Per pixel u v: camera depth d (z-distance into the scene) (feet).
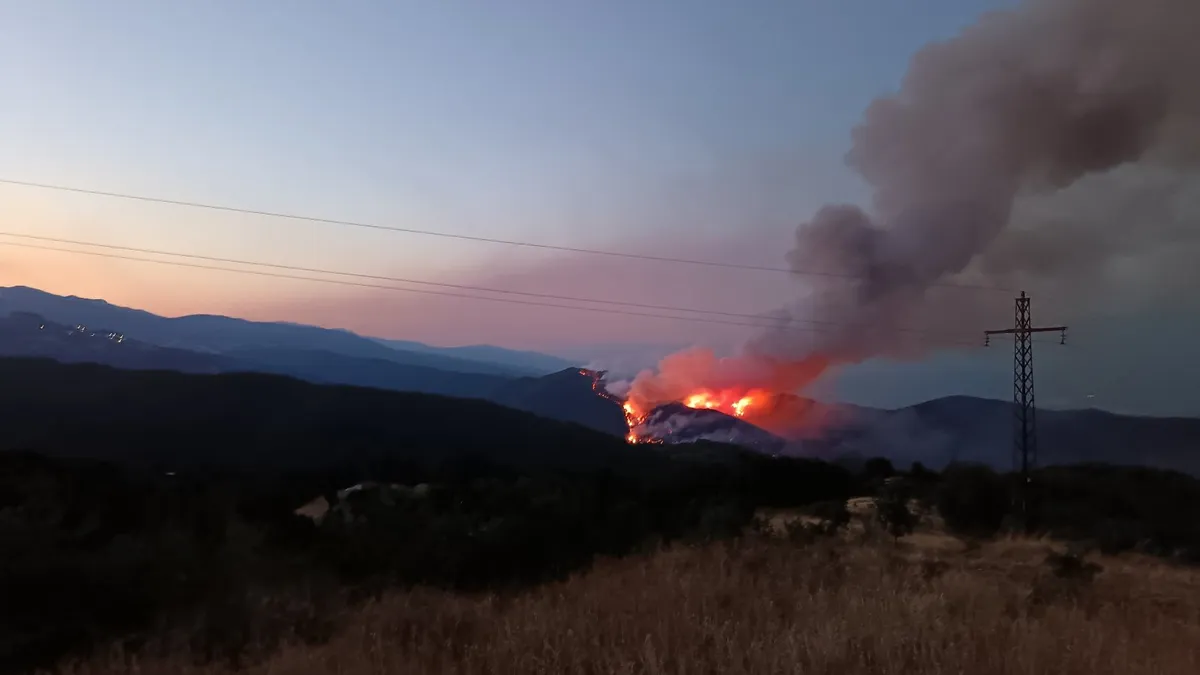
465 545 58.08
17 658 35.58
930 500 110.32
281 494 73.97
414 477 111.86
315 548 58.90
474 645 28.02
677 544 58.95
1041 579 46.80
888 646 25.20
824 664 23.82
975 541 77.20
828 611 29.76
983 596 35.35
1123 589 49.85
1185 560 74.74
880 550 51.16
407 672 26.48
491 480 91.91
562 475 99.66
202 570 46.93
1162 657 27.73
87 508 56.70
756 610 30.68
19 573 40.01
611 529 67.10
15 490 59.67
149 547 48.37
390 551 58.80
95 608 40.34
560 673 24.43
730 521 67.15
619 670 23.59
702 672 23.94
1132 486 117.70
